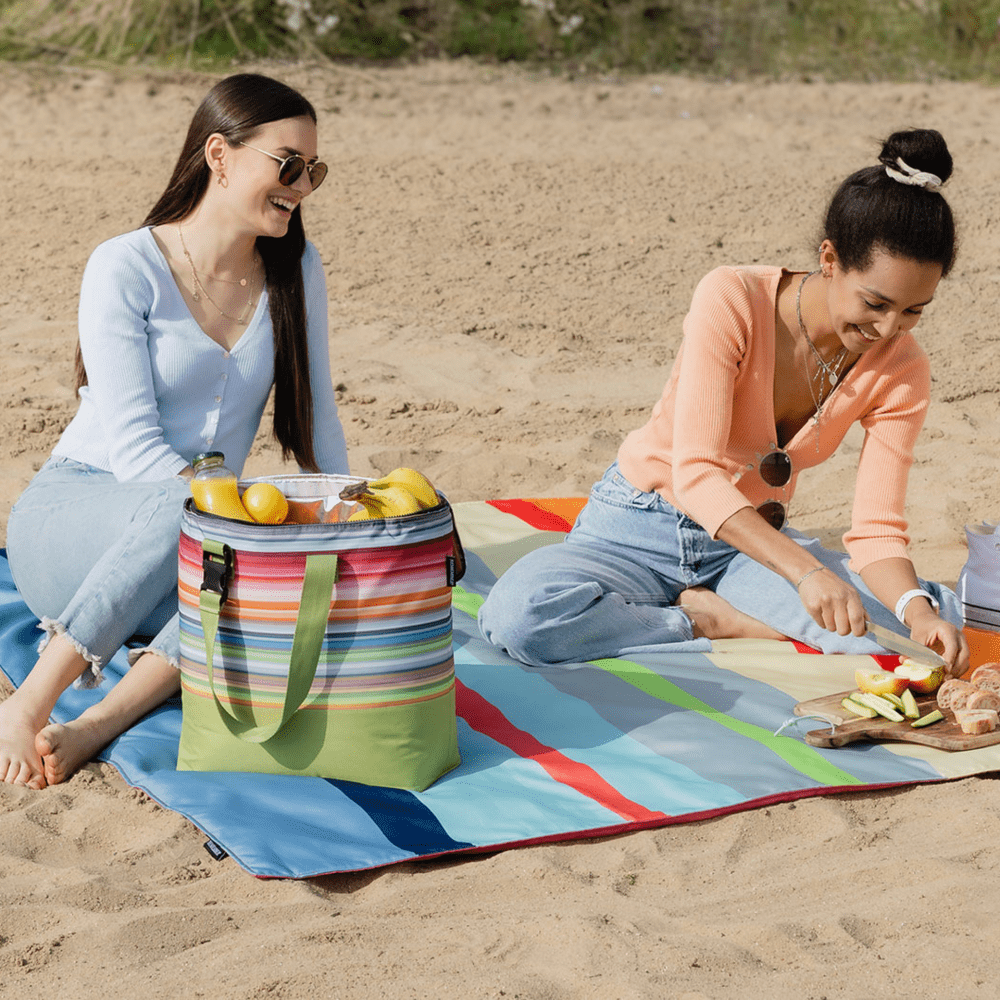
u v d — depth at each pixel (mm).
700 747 2977
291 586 2654
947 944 2244
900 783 2848
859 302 3000
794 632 3566
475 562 4148
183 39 13008
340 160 9578
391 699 2736
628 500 3568
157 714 3086
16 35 12703
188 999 2139
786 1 14250
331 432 3619
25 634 3512
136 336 3223
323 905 2416
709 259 7566
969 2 14164
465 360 6211
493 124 10906
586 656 3500
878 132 10555
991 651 3451
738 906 2410
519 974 2180
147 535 2975
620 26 13828
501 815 2697
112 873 2555
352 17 13555
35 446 5156
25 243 7820
